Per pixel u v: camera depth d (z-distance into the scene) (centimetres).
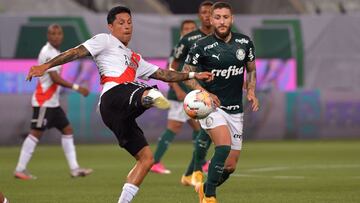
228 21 3011
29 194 3584
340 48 7494
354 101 7519
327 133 7494
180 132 7406
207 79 2766
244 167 5028
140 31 7169
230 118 3088
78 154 6228
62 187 3891
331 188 3772
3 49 6988
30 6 7825
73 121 7081
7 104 7000
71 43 7025
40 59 4412
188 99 2708
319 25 7450
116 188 3825
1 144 7000
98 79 7094
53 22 7031
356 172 4672
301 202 3234
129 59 2655
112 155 6134
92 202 3275
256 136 7388
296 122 7431
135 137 2608
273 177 4350
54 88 4388
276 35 7375
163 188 3800
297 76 7431
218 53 3034
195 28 4619
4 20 6981
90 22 7081
